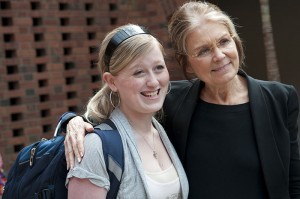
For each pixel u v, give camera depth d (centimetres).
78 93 619
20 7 581
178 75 536
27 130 589
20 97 586
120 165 233
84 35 620
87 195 228
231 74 265
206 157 273
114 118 251
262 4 525
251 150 268
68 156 233
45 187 244
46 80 603
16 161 262
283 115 274
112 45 246
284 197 269
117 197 232
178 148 281
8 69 589
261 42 809
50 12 598
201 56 264
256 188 268
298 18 774
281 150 271
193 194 274
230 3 823
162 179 248
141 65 242
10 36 584
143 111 246
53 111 604
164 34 629
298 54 780
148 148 255
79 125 243
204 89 285
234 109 275
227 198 268
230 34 265
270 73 530
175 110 287
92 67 627
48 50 600
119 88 248
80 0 616
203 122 278
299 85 784
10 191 255
